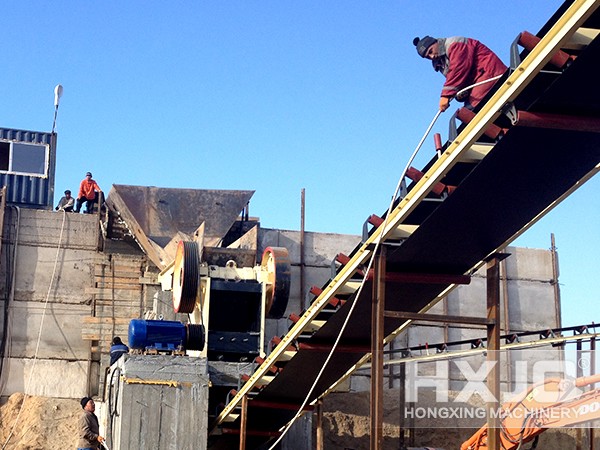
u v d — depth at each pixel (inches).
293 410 840.3
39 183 1278.3
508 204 539.2
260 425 872.3
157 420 796.6
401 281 621.0
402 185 544.1
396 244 585.6
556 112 453.7
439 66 535.2
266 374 779.4
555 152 484.7
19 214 1163.3
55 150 1295.5
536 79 436.8
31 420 1039.0
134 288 1166.3
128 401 793.6
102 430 928.3
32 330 1130.7
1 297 1129.4
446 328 1268.5
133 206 1155.9
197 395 810.2
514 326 1312.7
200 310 949.8
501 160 490.6
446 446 1035.3
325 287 656.4
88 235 1181.7
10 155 1273.4
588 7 388.2
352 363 763.4
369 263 595.5
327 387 812.0
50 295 1147.3
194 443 799.7
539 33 424.2
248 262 1041.5
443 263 617.9
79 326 1145.4
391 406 1093.8
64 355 1133.1
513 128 461.1
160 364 811.4
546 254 1358.3
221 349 907.4
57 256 1162.0
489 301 611.5
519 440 695.7
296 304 1224.8
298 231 1253.1
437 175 508.1
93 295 1154.7
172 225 1165.1
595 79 427.2
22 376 1112.2
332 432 1087.0
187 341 868.6
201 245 1047.0
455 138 487.2
